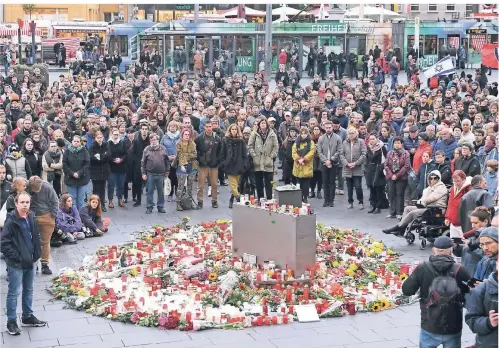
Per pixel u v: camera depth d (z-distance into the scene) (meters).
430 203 17.23
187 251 16.22
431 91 31.33
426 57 48.81
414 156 20.09
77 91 33.09
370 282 14.41
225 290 13.56
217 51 47.69
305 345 11.90
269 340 12.09
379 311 13.34
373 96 30.27
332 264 15.34
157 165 20.53
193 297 13.64
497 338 9.02
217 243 16.84
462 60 48.72
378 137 21.73
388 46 48.75
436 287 9.49
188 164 20.94
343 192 23.30
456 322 9.52
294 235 14.34
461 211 15.07
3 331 12.52
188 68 47.56
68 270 15.16
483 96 26.81
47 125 23.73
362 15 49.97
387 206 21.20
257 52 47.75
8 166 18.45
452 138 20.08
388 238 18.16
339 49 48.22
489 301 8.94
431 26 48.66
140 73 41.44
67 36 55.06
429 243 17.58
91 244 17.48
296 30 47.97
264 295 13.72
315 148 21.59
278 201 15.01
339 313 13.08
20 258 12.34
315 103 26.39
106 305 13.27
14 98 27.70
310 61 48.19
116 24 48.50
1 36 55.19
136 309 13.14
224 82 40.69
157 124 22.73
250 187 21.75
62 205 17.78
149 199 20.72
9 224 12.38
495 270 9.37
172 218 20.16
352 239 17.41
